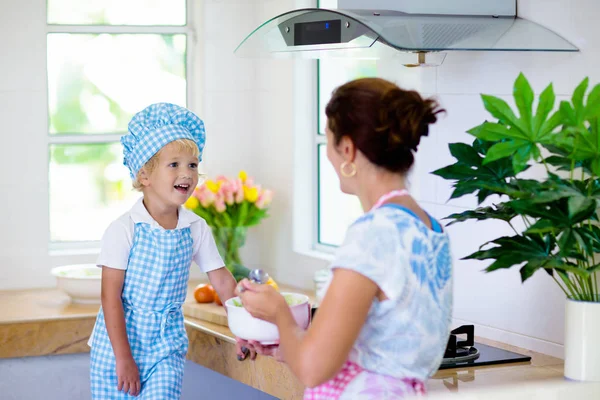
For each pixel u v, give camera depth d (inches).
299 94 148.2
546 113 70.2
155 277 97.9
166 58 160.6
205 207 140.4
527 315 100.0
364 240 59.0
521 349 100.2
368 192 61.9
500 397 76.6
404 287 59.3
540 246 77.2
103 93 157.6
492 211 82.2
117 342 95.7
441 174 82.0
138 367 98.5
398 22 88.6
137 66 159.2
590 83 89.6
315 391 63.1
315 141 149.8
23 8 148.6
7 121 148.9
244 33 158.7
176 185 97.7
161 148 97.0
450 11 96.8
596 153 69.5
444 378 86.4
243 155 160.6
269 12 154.1
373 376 61.1
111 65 157.8
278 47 101.0
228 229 141.3
